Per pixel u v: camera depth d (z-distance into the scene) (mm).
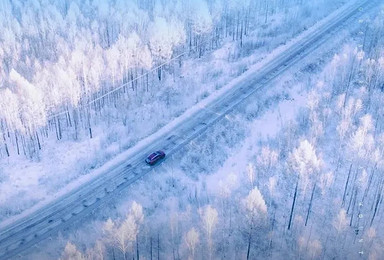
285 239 71188
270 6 145125
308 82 108250
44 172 82688
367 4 147750
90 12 136500
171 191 78438
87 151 88312
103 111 99938
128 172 82312
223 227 71750
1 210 74000
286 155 85062
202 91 105375
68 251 55125
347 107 86562
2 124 90625
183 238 66875
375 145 85188
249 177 77312
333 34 128375
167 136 91875
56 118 92562
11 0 151250
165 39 104250
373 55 108125
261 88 104875
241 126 93938
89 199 76188
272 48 122562
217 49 122688
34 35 123375
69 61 99812
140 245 67812
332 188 79375
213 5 132000
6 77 105188
